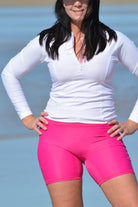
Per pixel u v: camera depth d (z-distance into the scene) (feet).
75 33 17.04
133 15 141.38
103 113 16.75
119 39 16.75
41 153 17.08
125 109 41.50
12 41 85.56
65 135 16.71
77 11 16.78
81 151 16.70
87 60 16.42
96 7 16.87
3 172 26.55
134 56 17.10
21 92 18.67
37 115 39.91
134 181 16.15
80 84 16.61
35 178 26.09
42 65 57.72
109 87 16.94
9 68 18.47
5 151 30.22
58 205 16.63
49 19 127.03
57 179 16.57
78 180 16.75
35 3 209.67
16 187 24.77
